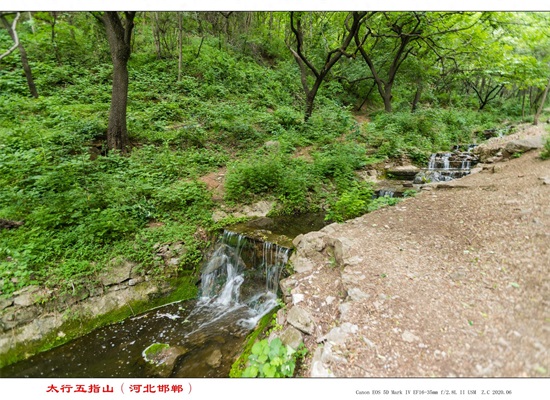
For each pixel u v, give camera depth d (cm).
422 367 231
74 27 1177
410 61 1504
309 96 1198
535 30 1320
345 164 855
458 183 662
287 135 1015
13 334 374
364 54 1350
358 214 617
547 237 353
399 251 402
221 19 1786
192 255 543
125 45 725
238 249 576
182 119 982
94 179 601
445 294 305
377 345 257
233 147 936
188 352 389
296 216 712
